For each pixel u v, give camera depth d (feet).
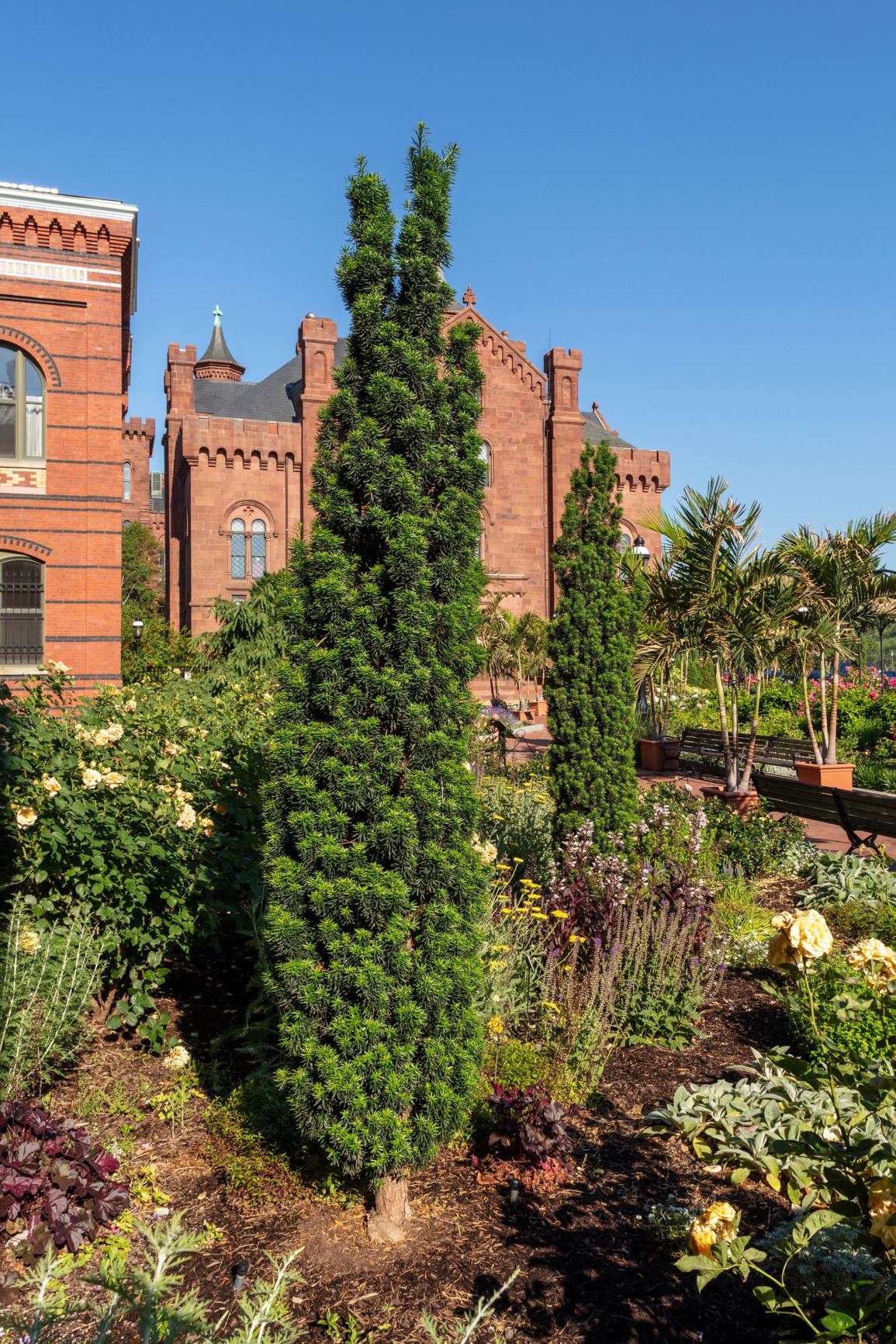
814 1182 11.71
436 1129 11.87
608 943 18.57
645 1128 14.64
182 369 121.70
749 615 39.73
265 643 60.34
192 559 107.14
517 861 23.15
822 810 31.50
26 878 16.97
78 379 55.93
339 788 11.98
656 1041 17.80
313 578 12.50
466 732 12.89
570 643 25.61
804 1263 10.19
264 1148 13.25
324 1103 11.60
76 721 21.25
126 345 69.62
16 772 17.95
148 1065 16.39
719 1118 13.82
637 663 41.93
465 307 114.21
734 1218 8.20
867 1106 9.53
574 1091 15.24
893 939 22.08
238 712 30.25
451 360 13.32
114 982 18.16
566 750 25.25
